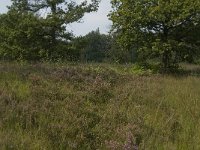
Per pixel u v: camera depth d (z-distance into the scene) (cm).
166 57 2223
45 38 2750
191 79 1761
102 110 1027
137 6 2172
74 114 912
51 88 1093
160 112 1093
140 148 826
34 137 777
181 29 2231
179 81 1656
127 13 2188
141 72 1966
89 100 1101
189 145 876
